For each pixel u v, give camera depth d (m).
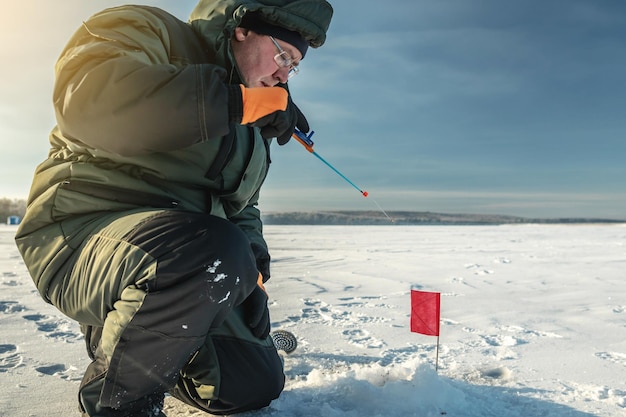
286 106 1.31
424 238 15.34
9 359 2.03
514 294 4.11
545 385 1.77
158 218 1.22
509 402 1.59
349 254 8.48
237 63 1.54
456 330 2.71
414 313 1.92
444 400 1.50
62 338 2.42
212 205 1.50
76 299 1.28
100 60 1.19
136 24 1.34
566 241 13.37
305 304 3.51
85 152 1.37
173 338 1.14
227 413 1.47
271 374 1.49
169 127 1.16
